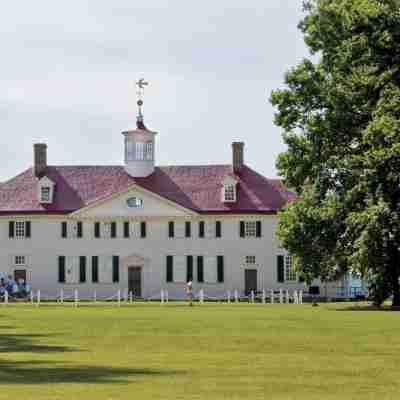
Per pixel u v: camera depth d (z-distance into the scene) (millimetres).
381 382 33438
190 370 36750
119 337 52438
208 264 145250
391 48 87625
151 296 144750
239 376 35031
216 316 76000
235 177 148750
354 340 49656
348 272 98875
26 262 145500
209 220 145375
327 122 93750
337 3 95438
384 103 86312
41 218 145250
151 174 150500
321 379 34219
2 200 147125
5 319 72938
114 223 145500
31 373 35875
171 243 145375
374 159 85875
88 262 145250
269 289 144500
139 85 152125
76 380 33938
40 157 150250
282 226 98125
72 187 148750
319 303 117125
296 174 97438
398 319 69312
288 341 49125
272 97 98625
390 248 88625
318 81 97250
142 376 35031
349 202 91875
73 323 66438
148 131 150500
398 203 88625
